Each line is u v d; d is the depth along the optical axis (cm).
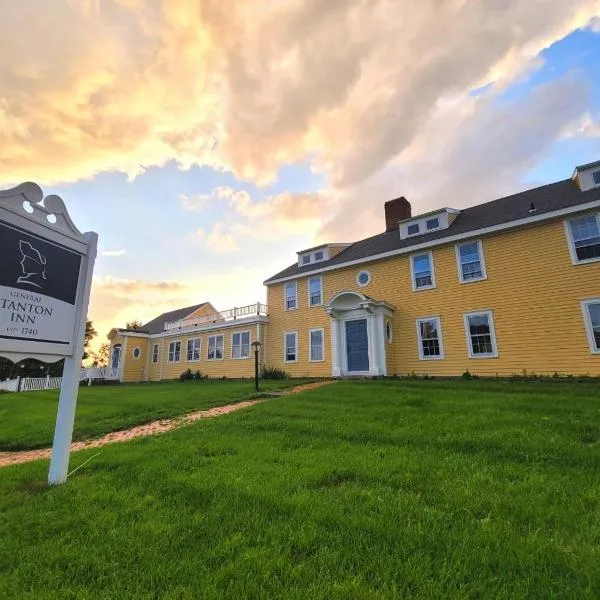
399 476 381
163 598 201
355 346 1767
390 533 262
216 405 1040
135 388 1938
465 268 1539
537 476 364
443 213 1705
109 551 253
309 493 344
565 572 214
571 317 1269
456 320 1529
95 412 1017
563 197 1396
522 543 243
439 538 254
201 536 272
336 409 789
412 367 1617
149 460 490
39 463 521
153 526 286
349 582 206
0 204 386
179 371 2834
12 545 270
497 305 1432
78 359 461
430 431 562
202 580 215
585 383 1052
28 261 410
